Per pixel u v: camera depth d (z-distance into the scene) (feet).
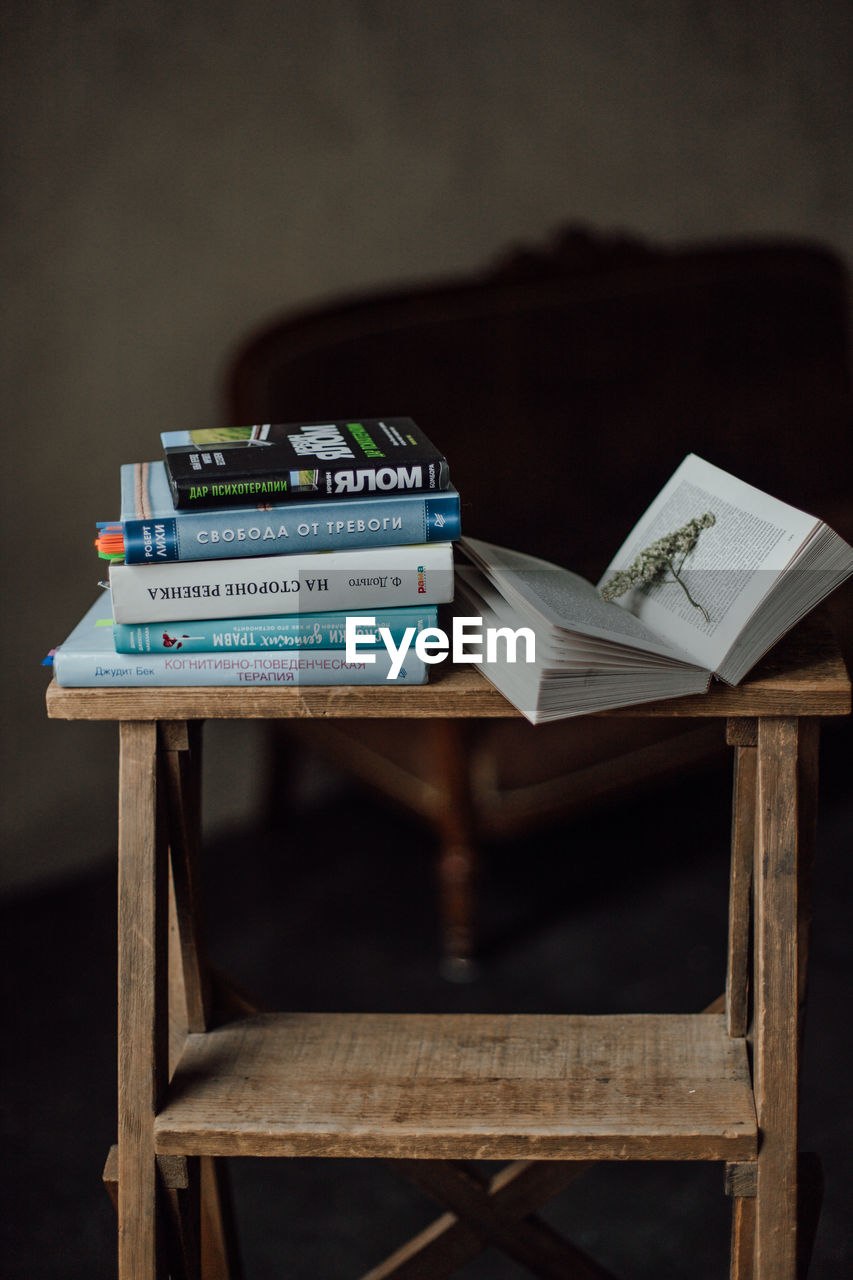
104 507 7.57
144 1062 3.32
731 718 3.35
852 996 6.78
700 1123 3.27
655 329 8.72
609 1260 5.27
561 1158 3.26
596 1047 3.59
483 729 6.66
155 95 7.07
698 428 8.92
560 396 8.44
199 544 3.02
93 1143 5.93
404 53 7.77
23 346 7.04
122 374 7.41
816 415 9.38
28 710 7.63
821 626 3.51
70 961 7.30
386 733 6.91
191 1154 3.32
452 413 8.10
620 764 7.01
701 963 7.04
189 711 3.20
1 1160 5.83
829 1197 5.48
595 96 8.49
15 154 6.75
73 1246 5.35
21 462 7.22
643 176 8.87
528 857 8.10
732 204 9.27
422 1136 3.26
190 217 7.37
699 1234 5.40
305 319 7.72
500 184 8.36
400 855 8.27
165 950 3.44
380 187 7.95
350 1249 5.39
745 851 3.50
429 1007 6.75
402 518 3.08
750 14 8.85
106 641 3.23
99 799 8.07
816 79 9.26
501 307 8.18
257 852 8.34
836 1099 6.05
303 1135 3.27
